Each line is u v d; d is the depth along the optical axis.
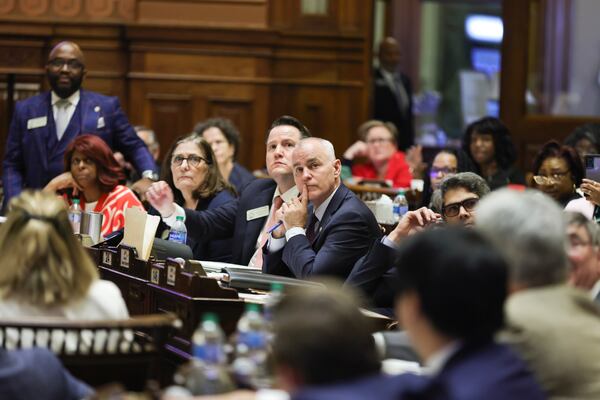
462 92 24.80
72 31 15.74
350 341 3.70
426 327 3.93
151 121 15.91
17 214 5.41
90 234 8.70
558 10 17.69
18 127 11.99
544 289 4.63
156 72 15.86
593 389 4.46
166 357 6.54
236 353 5.41
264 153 15.95
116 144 12.11
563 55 17.70
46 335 5.45
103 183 9.66
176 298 6.57
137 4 15.90
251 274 6.73
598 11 17.75
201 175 9.47
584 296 4.66
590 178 8.49
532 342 4.50
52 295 5.35
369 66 16.25
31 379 4.73
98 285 5.57
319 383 3.68
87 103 11.98
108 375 5.45
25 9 15.91
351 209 7.98
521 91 17.22
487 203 4.73
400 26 26.20
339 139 16.12
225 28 15.80
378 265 7.27
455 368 3.84
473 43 26.64
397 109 18.11
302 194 8.05
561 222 4.66
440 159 11.14
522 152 17.28
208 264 7.52
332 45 16.02
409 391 3.64
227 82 15.90
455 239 3.95
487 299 3.88
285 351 3.71
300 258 7.75
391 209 9.74
